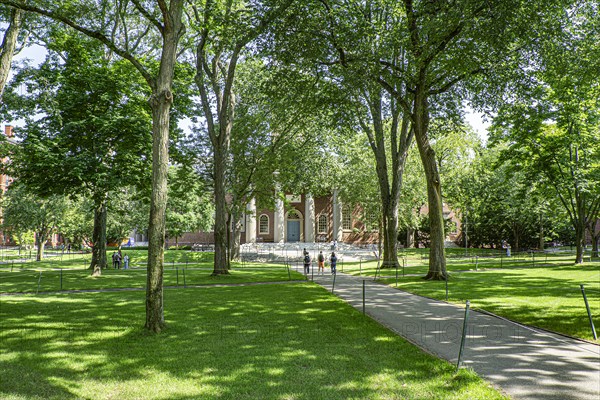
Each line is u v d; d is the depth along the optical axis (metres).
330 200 63.94
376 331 9.91
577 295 14.92
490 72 19.20
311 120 31.20
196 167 36.53
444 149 50.75
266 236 62.22
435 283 19.78
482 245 60.59
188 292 17.88
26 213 43.84
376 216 47.66
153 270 10.48
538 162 31.59
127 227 49.72
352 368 7.20
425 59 18.00
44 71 24.56
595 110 29.86
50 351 8.52
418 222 56.28
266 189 32.75
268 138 32.53
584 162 31.06
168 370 7.28
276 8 18.83
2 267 36.59
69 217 50.19
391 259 30.88
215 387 6.42
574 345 8.61
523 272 25.77
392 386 6.34
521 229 53.44
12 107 24.20
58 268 35.34
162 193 10.88
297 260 46.28
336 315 12.04
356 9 20.33
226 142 27.03
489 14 14.90
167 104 11.23
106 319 11.82
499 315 11.81
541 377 6.69
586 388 6.20
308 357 7.86
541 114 25.88
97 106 25.14
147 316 10.39
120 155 24.38
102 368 7.44
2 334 9.97
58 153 23.02
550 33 16.33
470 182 51.19
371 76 18.14
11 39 19.48
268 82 21.95
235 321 11.32
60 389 6.46
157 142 10.97
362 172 44.91
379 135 30.97
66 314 12.66
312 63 19.84
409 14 18.25
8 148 24.27
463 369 6.93
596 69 17.38
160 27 11.43
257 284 21.47
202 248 57.62
